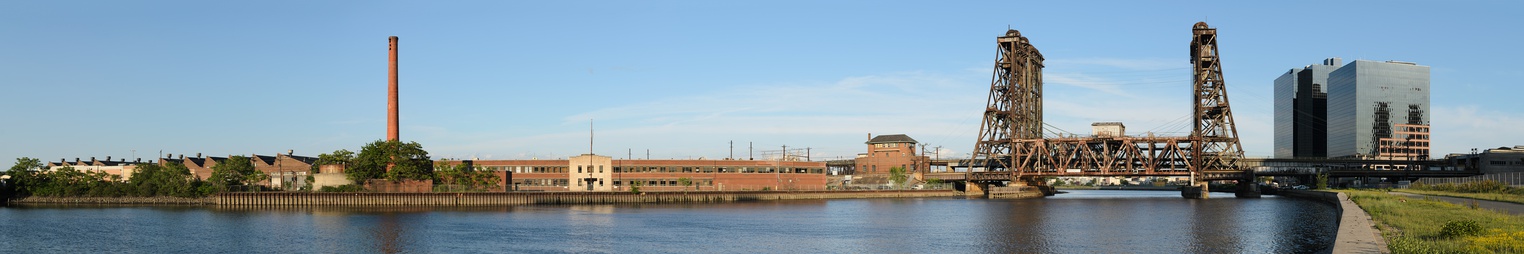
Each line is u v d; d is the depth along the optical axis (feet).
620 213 508.94
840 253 304.09
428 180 651.25
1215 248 302.66
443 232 380.58
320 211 540.11
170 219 469.16
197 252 321.32
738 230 387.55
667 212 520.01
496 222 435.12
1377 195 495.82
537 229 393.09
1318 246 301.84
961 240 342.85
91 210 562.25
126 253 320.29
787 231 383.04
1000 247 317.83
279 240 355.56
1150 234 360.69
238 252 320.50
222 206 606.14
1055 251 303.27
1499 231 205.87
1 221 459.32
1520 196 474.49
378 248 327.47
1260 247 302.25
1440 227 223.51
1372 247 177.68
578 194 647.15
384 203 611.06
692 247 322.34
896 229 393.70
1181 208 564.30
